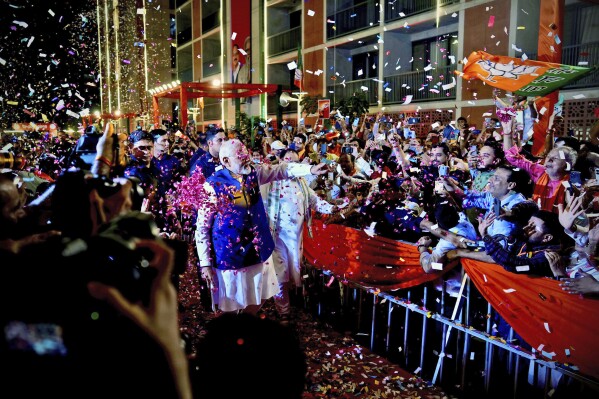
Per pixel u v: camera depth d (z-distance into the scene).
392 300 4.32
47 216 1.78
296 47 23.22
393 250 4.29
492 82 6.93
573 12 12.91
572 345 2.95
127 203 1.46
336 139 9.89
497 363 3.69
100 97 36.03
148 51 35.09
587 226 3.21
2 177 1.43
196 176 4.34
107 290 0.94
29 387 0.93
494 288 3.39
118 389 0.97
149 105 32.69
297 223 4.94
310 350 4.44
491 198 4.28
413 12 16.55
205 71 32.06
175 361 0.98
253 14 25.92
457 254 3.65
